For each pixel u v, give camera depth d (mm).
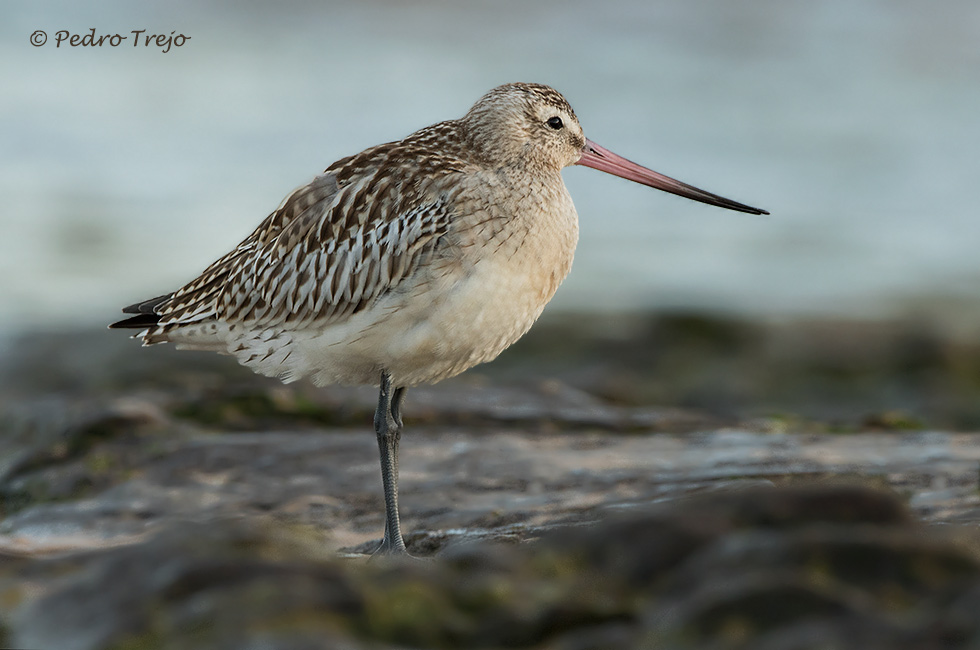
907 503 9836
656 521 6930
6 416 15328
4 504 12594
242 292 10758
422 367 10328
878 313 22844
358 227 10164
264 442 13188
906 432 13445
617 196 30953
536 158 10625
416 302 9930
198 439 13297
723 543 6508
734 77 40344
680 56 42000
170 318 11234
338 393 15188
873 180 31797
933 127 35844
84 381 19781
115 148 33719
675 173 31953
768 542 6297
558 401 15703
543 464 12188
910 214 29578
